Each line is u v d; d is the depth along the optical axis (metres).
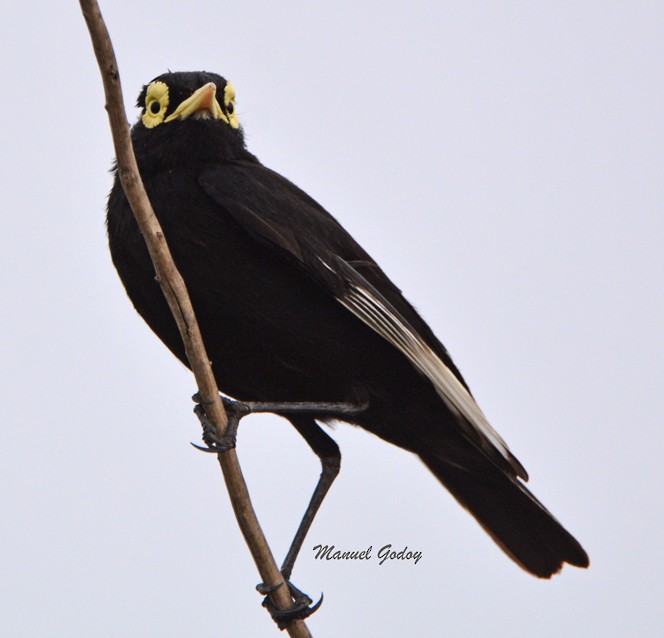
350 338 11.40
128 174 9.17
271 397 11.93
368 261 11.96
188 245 11.07
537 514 12.13
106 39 8.55
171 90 11.74
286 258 11.10
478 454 11.98
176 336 11.45
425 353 11.12
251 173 11.56
